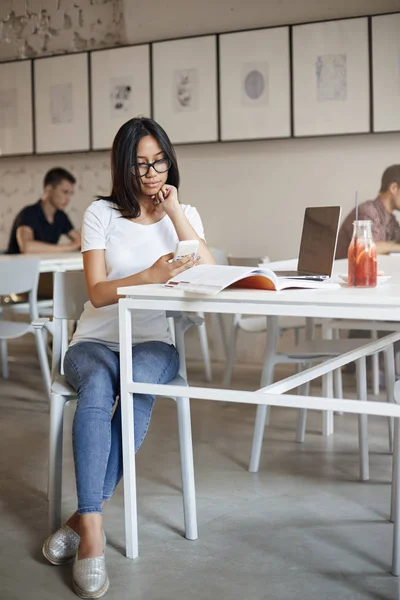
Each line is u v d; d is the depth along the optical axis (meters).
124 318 1.78
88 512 1.73
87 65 4.97
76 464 1.76
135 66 4.82
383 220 4.25
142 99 4.82
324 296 1.56
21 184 5.35
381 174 4.28
